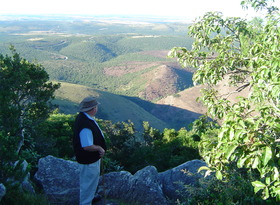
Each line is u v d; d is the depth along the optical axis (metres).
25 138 14.23
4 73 14.38
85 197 4.70
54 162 6.83
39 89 16.47
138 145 27.80
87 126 4.35
